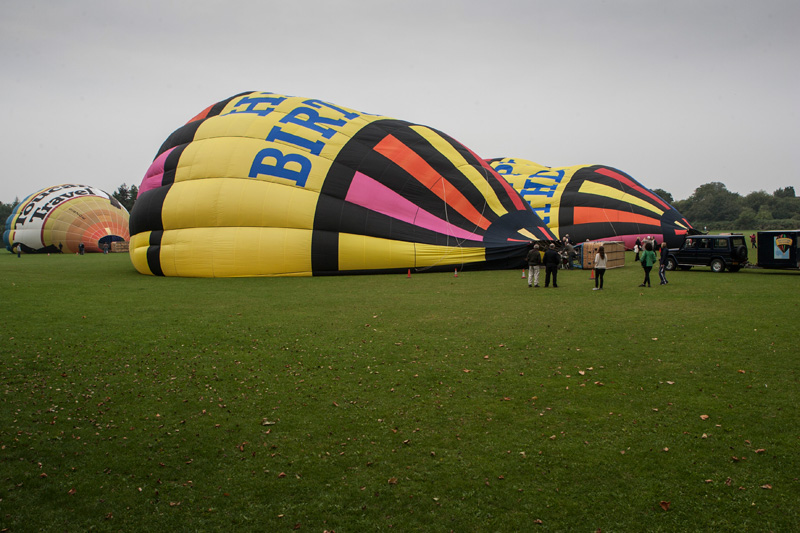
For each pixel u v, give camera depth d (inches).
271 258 1005.2
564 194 1603.1
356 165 1058.7
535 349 416.8
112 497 217.2
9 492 221.1
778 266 999.0
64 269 1396.4
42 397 331.3
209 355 422.0
